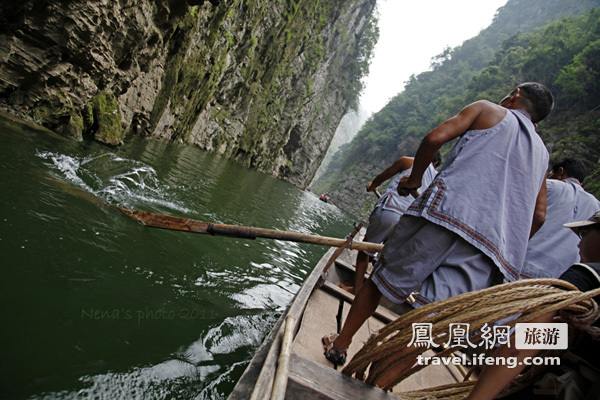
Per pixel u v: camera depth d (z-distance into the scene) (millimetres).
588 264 947
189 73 13938
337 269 3400
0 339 1352
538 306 863
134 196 4059
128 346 1649
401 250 1236
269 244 4934
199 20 12758
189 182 6945
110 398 1341
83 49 5871
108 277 2117
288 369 1046
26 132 4730
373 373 1096
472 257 1119
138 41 7402
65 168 3891
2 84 5246
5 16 4996
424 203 1214
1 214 2205
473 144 1235
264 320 2557
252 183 14750
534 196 1201
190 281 2604
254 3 18281
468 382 1211
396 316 2574
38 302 1640
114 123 7406
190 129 17328
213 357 1873
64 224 2463
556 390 939
